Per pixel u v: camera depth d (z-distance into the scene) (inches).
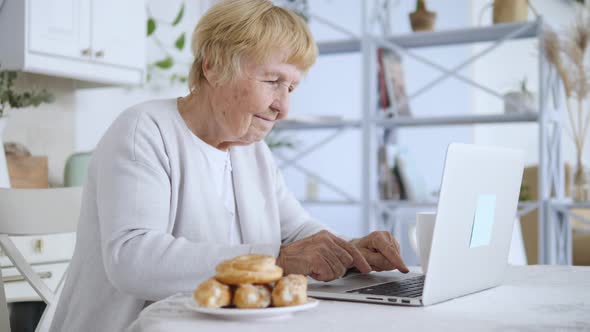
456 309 33.9
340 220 217.3
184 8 154.8
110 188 44.3
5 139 113.0
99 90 131.6
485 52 136.0
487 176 39.0
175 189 48.6
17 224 60.2
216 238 50.5
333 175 218.5
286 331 27.9
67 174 112.2
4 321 53.4
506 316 31.9
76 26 106.7
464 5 217.2
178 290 39.4
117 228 42.1
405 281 42.8
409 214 185.2
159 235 41.5
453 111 218.1
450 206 35.3
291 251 42.7
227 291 30.5
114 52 113.7
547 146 133.1
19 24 99.7
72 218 62.4
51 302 59.4
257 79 48.4
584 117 210.8
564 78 132.8
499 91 227.3
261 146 58.5
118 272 40.2
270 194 57.0
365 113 144.1
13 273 83.6
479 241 39.1
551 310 33.7
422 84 219.3
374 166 145.3
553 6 227.9
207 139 52.5
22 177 107.8
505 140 230.8
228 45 47.9
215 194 51.1
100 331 46.3
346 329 28.4
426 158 218.8
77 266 48.6
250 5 48.7
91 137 129.7
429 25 144.3
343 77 217.8
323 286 40.9
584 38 131.7
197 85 51.4
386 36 144.2
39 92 118.2
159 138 48.4
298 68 49.9
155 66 145.6
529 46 222.8
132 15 117.3
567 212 130.3
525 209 129.6
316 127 152.6
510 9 135.0
